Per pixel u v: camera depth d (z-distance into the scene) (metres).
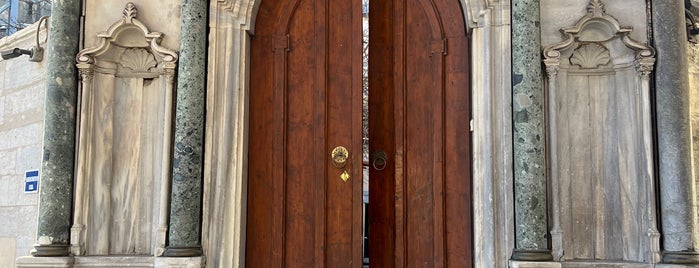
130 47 4.96
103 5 4.94
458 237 4.82
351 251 4.85
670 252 4.42
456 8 5.01
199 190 4.67
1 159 6.42
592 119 4.79
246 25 4.93
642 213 4.58
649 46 4.65
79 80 4.86
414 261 4.88
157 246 4.62
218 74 4.83
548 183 4.62
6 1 9.19
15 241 6.03
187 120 4.65
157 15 4.89
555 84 4.66
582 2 4.75
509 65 4.69
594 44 4.82
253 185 4.94
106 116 4.92
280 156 4.94
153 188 4.87
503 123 4.65
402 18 5.08
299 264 4.87
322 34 5.02
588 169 4.74
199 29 4.76
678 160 4.50
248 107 4.96
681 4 4.68
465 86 4.91
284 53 5.04
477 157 4.73
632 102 4.71
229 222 4.72
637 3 4.74
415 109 4.98
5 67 6.56
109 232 4.84
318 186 4.90
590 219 4.71
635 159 4.67
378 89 5.07
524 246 4.46
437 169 4.89
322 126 4.94
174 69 4.80
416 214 4.91
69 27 4.84
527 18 4.62
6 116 6.45
